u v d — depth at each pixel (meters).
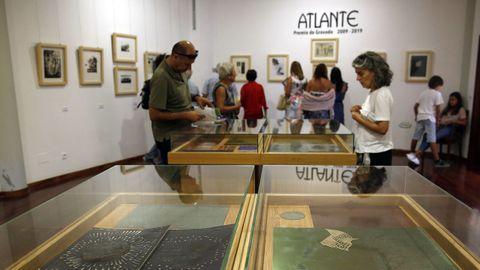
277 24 7.29
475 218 1.52
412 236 1.41
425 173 5.43
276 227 1.51
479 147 5.86
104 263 1.17
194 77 7.29
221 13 7.46
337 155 2.46
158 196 1.72
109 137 5.87
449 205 1.67
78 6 5.24
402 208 1.67
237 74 7.55
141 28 6.30
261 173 1.96
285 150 2.59
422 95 5.95
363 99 7.09
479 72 5.81
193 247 1.23
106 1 5.66
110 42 5.78
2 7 4.16
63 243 1.31
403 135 6.92
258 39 7.40
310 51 7.21
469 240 1.35
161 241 1.30
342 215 1.62
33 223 1.47
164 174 1.95
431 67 6.62
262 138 2.62
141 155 6.52
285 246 1.34
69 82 5.17
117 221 1.48
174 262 1.15
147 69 6.42
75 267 1.16
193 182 1.78
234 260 1.10
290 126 3.02
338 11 6.98
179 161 2.57
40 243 1.32
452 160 6.28
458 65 6.47
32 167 4.74
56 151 5.04
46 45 4.77
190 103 3.45
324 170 2.05
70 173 5.24
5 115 4.27
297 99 5.91
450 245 1.33
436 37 6.55
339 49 7.07
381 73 2.63
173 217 1.50
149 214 1.54
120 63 5.96
